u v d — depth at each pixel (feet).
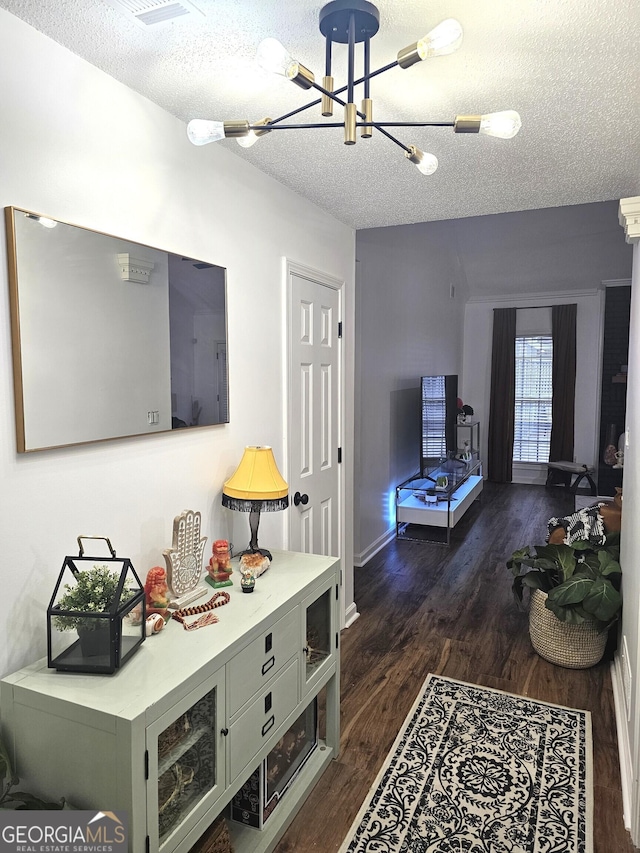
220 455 7.59
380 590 13.67
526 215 19.67
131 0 4.40
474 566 15.35
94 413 5.50
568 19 4.56
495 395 27.17
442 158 7.59
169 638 5.41
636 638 6.96
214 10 4.51
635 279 9.61
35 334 4.88
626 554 9.16
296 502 9.49
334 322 10.93
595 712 8.64
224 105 6.27
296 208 9.26
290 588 6.67
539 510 21.58
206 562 7.34
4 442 4.72
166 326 6.42
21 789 4.68
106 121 5.61
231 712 5.39
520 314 26.81
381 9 4.46
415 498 18.62
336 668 7.56
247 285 8.01
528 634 11.30
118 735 4.19
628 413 10.33
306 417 9.92
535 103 6.03
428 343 21.59
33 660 5.03
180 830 4.74
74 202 5.30
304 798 6.77
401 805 6.75
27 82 4.82
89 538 5.20
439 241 21.40
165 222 6.44
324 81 4.65
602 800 6.86
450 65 5.29
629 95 5.83
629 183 8.63
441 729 8.20
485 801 6.81
